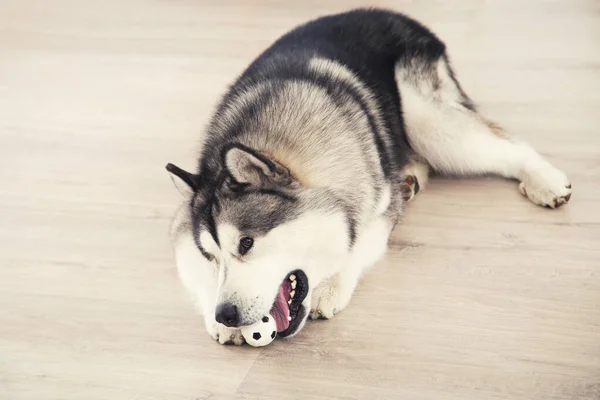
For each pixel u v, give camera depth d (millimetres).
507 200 2406
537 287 2143
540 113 2697
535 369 1961
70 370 2111
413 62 2441
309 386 1994
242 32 3482
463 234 2318
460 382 1954
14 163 2830
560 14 3258
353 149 2164
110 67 3328
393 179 2307
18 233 2541
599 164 2467
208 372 2064
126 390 2049
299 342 2102
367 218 2191
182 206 2340
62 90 3207
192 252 2213
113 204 2604
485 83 2881
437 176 2543
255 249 2018
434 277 2207
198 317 2207
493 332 2051
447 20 3324
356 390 1970
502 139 2443
